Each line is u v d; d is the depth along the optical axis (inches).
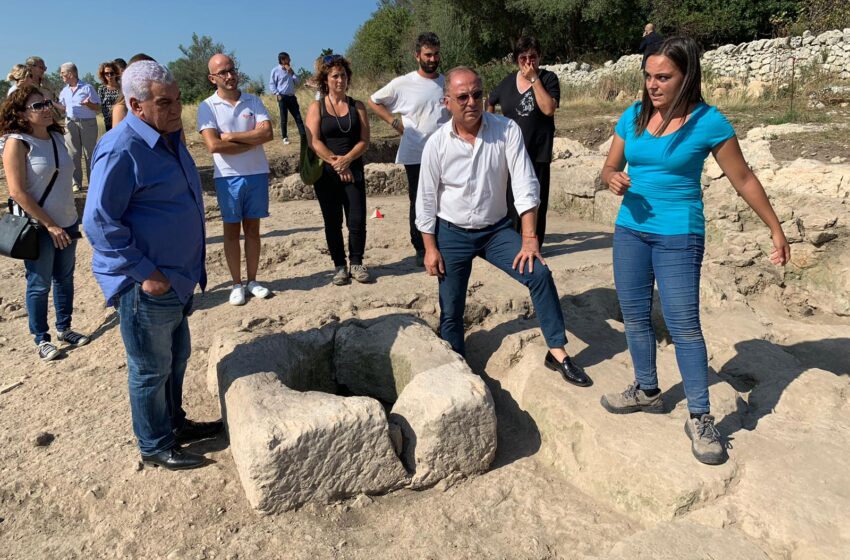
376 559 113.1
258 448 117.3
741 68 709.3
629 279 127.1
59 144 177.6
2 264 274.1
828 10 784.3
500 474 136.3
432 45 202.5
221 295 211.2
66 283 188.4
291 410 124.6
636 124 120.0
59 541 119.5
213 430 146.5
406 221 302.5
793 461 120.2
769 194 258.8
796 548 104.5
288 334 163.2
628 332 131.8
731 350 168.9
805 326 188.7
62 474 133.3
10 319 220.5
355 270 207.6
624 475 121.4
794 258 237.9
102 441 143.1
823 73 612.4
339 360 165.3
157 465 134.0
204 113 187.6
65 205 180.5
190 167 123.6
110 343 189.6
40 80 294.7
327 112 192.9
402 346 154.3
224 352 153.5
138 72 110.1
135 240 116.5
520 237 144.3
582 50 1103.0
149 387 125.6
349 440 123.3
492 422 134.5
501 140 138.7
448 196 142.3
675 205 118.3
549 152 208.7
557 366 149.0
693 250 118.7
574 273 216.2
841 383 146.5
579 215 324.2
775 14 912.3
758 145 356.5
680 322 120.5
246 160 190.2
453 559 112.6
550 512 124.0
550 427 141.0
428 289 199.0
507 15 1103.0
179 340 135.1
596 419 133.2
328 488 124.7
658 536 106.7
